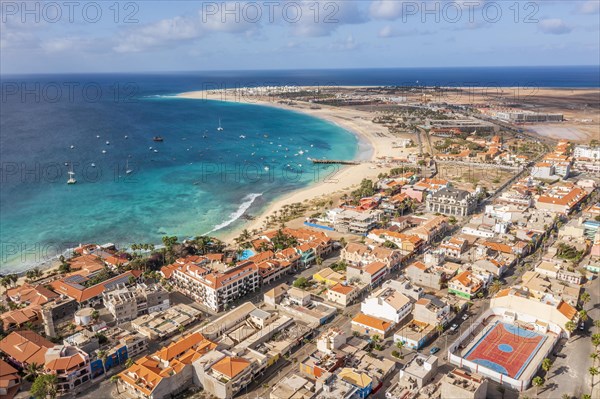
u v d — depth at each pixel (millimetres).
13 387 155875
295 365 168750
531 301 190375
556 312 185000
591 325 191375
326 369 157500
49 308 199750
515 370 161375
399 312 190500
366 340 182625
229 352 165875
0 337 181750
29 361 164000
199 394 154250
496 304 198625
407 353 174750
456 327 191125
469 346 174625
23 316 194875
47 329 184000
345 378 152125
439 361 169250
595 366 165125
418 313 191375
